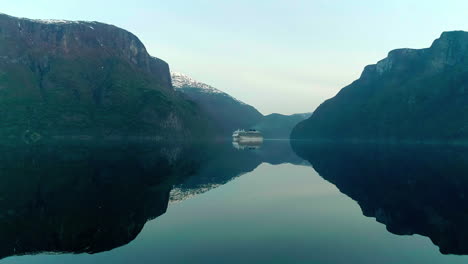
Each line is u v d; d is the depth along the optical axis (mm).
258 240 19859
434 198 34156
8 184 40094
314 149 166125
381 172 58312
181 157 96625
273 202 32188
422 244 19281
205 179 49469
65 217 25344
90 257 16969
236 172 59875
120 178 47438
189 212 27547
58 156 82750
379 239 20250
